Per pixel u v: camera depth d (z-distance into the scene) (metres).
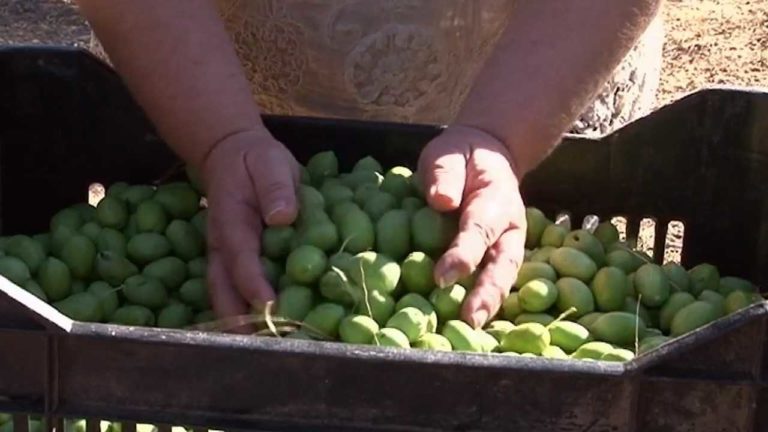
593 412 1.11
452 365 1.10
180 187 1.68
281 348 1.11
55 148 1.77
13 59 1.73
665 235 1.75
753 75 4.28
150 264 1.61
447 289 1.41
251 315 1.38
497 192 1.46
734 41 4.54
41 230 1.79
